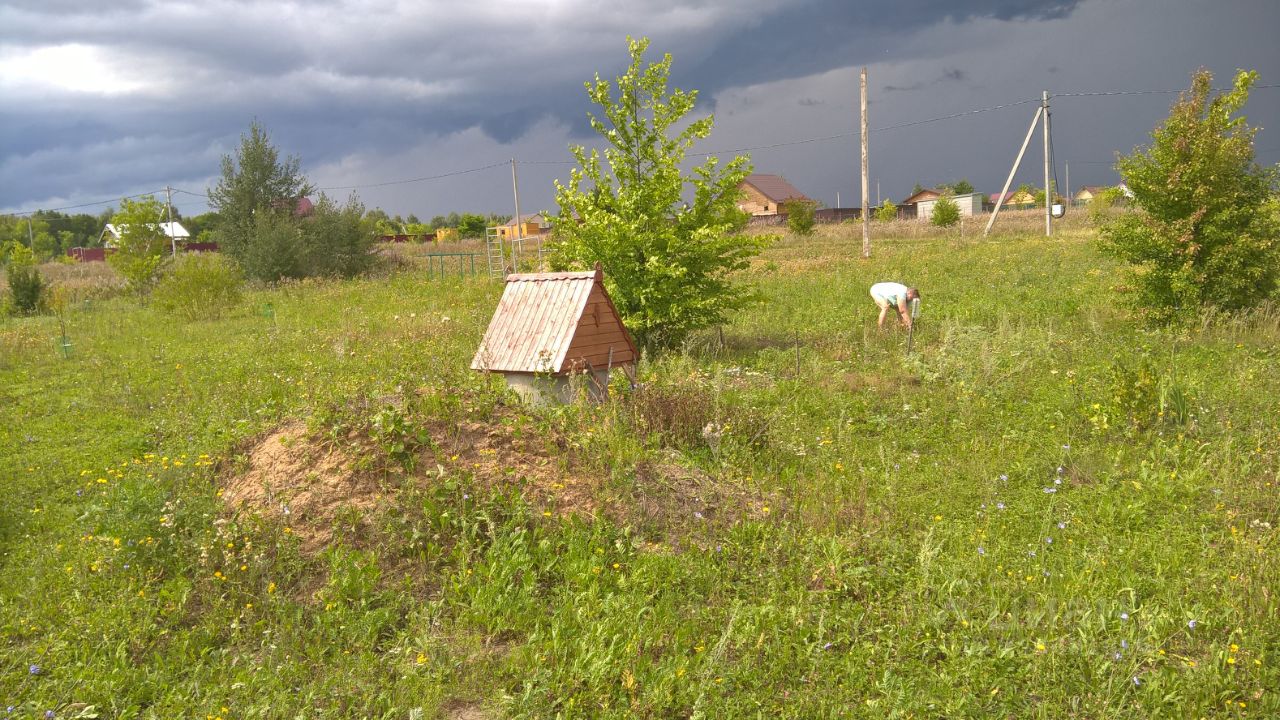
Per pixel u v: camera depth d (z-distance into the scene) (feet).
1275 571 16.51
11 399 40.83
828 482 23.29
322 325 62.75
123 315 79.97
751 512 20.99
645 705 13.53
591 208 44.04
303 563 18.01
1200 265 42.14
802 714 13.46
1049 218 115.75
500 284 84.17
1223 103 41.93
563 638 15.38
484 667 14.79
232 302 79.46
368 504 19.61
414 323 57.21
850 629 15.88
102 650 15.53
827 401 32.22
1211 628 15.19
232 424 30.09
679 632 15.57
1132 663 13.84
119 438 31.30
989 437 27.37
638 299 43.91
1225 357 35.47
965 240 113.91
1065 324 44.73
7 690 14.29
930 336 44.11
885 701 13.46
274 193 120.47
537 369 29.30
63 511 23.47
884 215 233.55
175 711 13.80
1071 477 23.39
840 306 56.75
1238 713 12.78
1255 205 41.83
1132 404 26.76
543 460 21.75
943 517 21.07
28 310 91.25
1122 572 17.48
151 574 17.85
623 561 18.42
